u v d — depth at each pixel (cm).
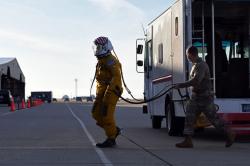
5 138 1538
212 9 1448
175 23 1535
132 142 1430
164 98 1688
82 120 2570
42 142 1418
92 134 1686
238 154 1158
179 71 1487
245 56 1694
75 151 1212
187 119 1262
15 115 3209
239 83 1609
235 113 1367
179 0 1488
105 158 1094
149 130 1905
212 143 1403
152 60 1902
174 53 1546
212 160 1062
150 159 1079
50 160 1063
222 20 1670
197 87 1233
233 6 1559
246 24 1666
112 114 1284
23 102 5022
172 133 1617
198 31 1505
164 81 1689
